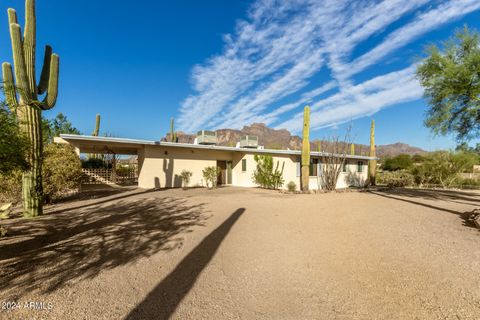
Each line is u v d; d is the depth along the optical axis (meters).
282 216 7.80
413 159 40.34
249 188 17.00
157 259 4.30
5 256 4.38
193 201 10.66
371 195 13.88
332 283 3.42
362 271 3.78
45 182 9.56
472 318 2.60
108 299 3.00
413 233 5.81
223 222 6.98
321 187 18.12
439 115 10.62
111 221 7.02
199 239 5.42
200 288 3.29
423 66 10.29
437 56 9.71
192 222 6.96
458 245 4.91
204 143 18.23
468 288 3.20
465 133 10.66
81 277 3.59
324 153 17.62
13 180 8.20
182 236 5.64
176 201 10.63
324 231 6.07
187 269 3.89
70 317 2.63
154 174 16.12
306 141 15.39
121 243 5.12
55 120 21.69
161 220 7.17
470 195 14.43
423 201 11.29
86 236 5.59
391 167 38.81
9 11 7.06
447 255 4.37
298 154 18.88
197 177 17.88
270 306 2.87
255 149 17.47
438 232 5.87
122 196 12.21
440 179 23.44
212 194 13.24
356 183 23.08
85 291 3.18
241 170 19.03
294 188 16.67
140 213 8.12
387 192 16.12
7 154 4.24
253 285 3.38
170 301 2.97
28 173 7.43
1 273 3.70
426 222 6.91
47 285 3.34
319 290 3.23
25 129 7.25
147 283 3.42
